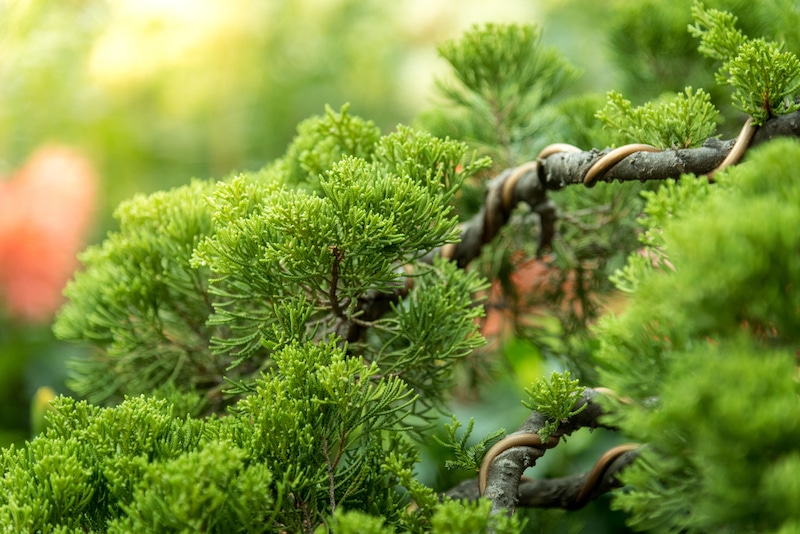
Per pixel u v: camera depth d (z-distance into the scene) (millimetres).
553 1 2053
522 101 1007
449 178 836
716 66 1020
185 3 1913
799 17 911
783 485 678
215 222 843
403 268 884
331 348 812
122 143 2084
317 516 778
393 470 771
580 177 845
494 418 1375
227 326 891
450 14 2135
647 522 738
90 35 1924
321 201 786
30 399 1733
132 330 903
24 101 1909
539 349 1022
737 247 696
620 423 728
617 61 1055
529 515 954
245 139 2273
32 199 1759
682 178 751
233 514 750
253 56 2059
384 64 2188
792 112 788
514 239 1010
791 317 698
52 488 765
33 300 1762
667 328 721
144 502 741
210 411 916
